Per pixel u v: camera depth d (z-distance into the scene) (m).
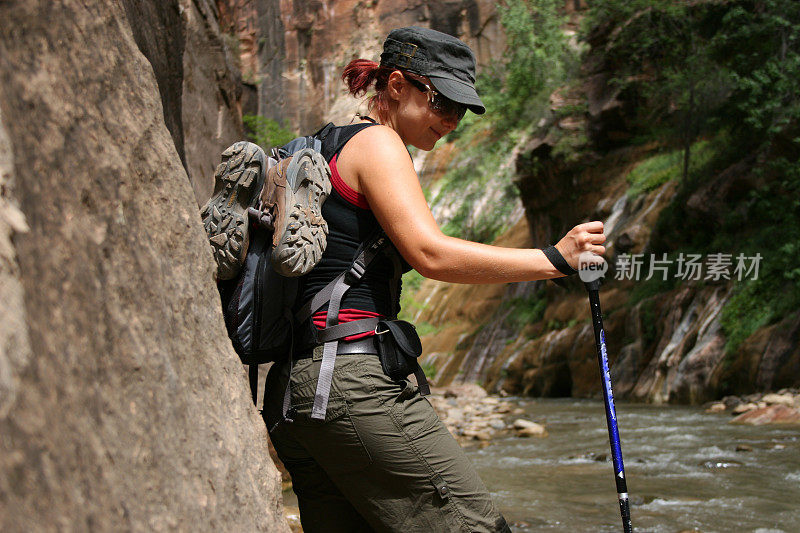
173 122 5.05
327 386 1.57
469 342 23.22
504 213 28.36
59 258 0.92
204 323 1.31
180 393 1.13
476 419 9.56
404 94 1.78
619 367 13.96
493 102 28.36
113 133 1.14
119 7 1.26
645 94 17.81
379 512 1.62
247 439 1.30
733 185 13.19
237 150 1.61
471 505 1.61
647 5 17.52
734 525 3.34
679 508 3.74
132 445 0.96
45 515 0.74
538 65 25.80
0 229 0.80
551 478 4.89
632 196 17.59
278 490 1.34
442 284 28.12
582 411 11.26
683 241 14.55
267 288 1.57
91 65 1.12
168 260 1.23
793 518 3.46
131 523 0.89
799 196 11.78
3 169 0.83
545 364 17.06
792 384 9.55
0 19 0.93
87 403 0.89
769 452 5.53
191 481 1.07
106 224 1.05
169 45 4.71
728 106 14.91
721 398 10.75
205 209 1.62
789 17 13.95
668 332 12.99
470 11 28.56
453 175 32.47
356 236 1.66
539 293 21.67
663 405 11.56
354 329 1.60
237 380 1.37
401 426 1.58
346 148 1.68
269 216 1.55
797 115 12.01
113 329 1.00
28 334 0.79
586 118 20.05
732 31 15.12
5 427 0.72
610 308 15.88
